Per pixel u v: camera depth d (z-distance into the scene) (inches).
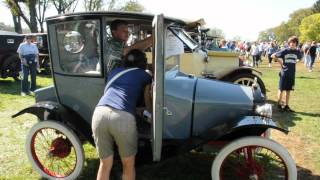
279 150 141.4
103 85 158.4
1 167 186.7
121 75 137.9
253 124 141.0
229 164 168.4
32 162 174.9
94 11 152.3
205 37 354.9
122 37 154.4
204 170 180.2
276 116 302.4
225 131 145.0
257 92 167.2
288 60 314.3
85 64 159.9
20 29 1321.4
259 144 142.9
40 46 569.9
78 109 166.7
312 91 444.1
